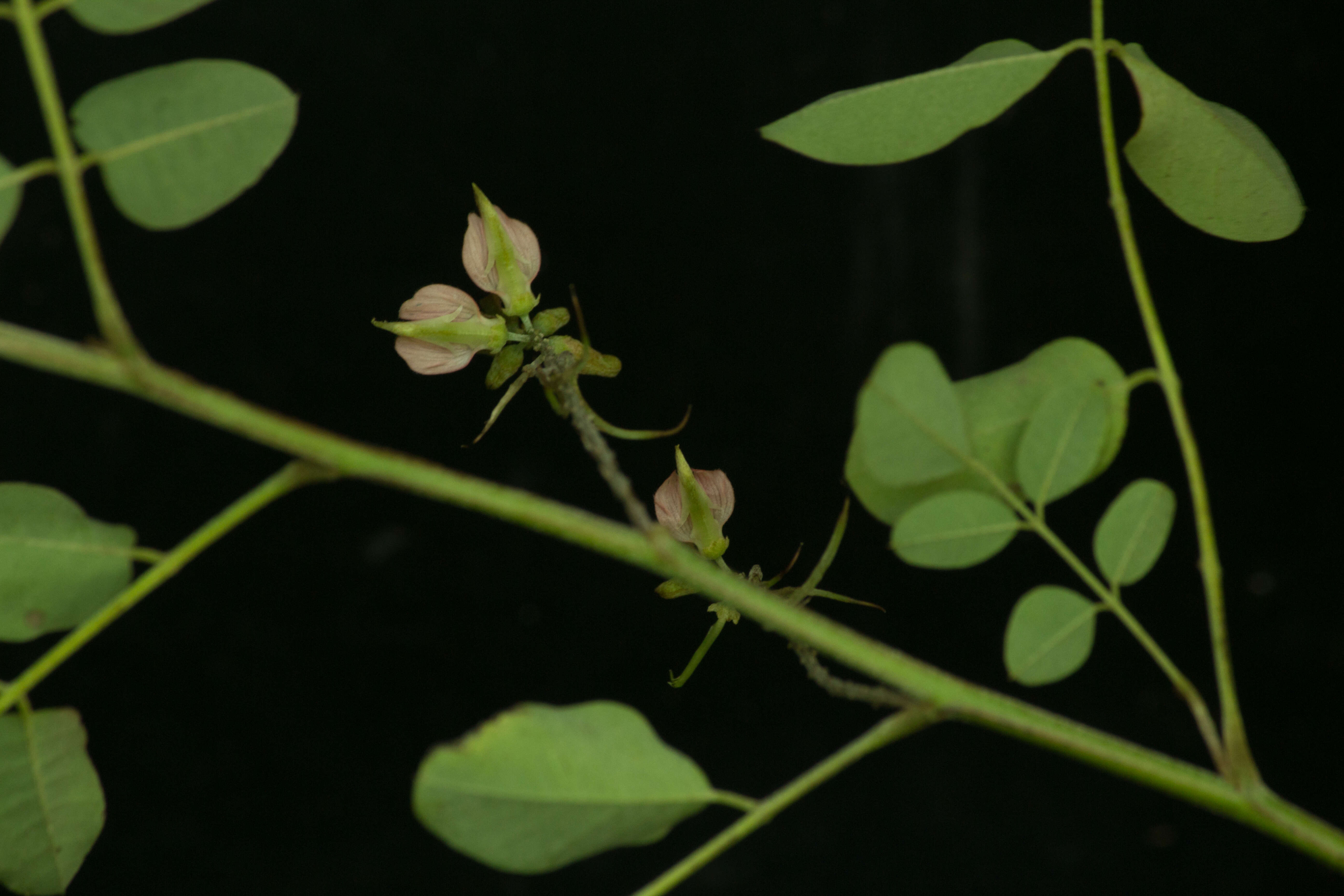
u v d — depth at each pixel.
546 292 1.02
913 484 0.39
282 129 0.39
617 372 0.41
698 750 0.97
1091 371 0.39
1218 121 0.40
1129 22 1.00
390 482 0.38
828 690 0.38
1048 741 0.38
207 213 0.39
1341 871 0.38
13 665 0.95
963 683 0.38
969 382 0.40
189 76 0.39
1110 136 0.39
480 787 0.38
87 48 0.98
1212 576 0.39
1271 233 0.40
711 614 0.40
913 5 1.04
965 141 1.06
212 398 0.38
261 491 0.38
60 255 1.00
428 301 0.40
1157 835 0.92
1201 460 1.01
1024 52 0.39
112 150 0.38
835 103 0.39
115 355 0.38
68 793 0.39
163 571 0.38
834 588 0.91
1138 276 0.39
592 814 0.38
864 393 0.39
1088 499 0.99
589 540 0.38
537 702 0.98
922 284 1.05
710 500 0.40
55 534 0.39
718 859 0.94
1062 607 0.39
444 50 1.05
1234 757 0.39
